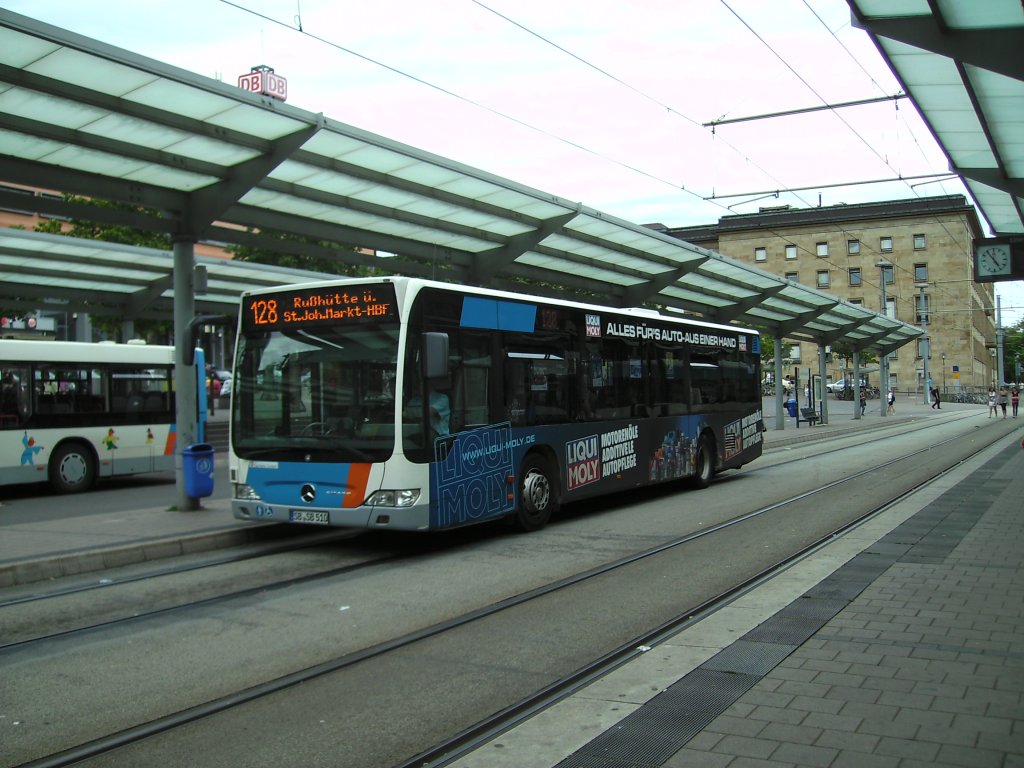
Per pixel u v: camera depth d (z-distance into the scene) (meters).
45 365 17.38
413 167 12.48
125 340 22.64
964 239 80.50
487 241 16.00
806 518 12.18
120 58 8.73
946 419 50.62
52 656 6.23
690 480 16.31
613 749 4.17
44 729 4.85
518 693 5.30
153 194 11.62
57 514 13.84
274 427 10.37
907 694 4.78
